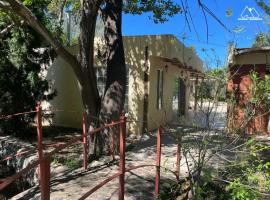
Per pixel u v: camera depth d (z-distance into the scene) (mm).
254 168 5422
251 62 11305
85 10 8320
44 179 3010
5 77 10992
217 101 5375
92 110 8828
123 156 4781
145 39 12086
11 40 10969
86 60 8523
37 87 11484
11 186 7914
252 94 5316
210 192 5289
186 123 6227
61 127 13500
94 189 3992
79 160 8180
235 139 5250
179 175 6625
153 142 10500
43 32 7578
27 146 9141
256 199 4309
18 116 11227
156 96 13039
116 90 8672
